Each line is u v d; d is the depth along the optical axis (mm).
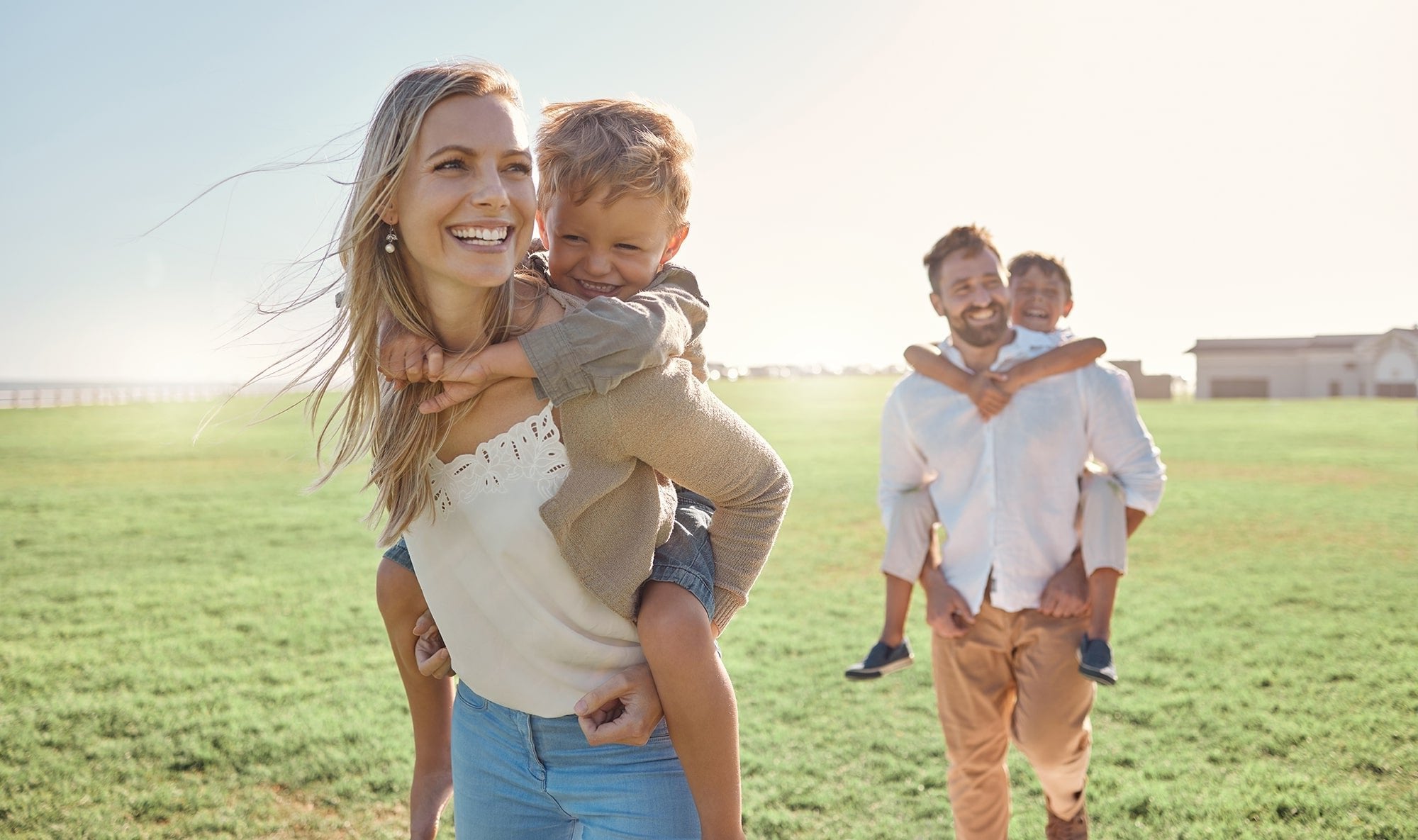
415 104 1190
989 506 2973
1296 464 21281
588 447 1294
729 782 1406
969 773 3074
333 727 4941
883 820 3754
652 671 1384
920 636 6965
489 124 1224
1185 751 4504
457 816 1646
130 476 19797
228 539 11750
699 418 1305
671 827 1429
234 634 7031
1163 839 3559
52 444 28328
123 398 62062
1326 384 69625
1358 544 11008
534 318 1379
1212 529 12312
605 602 1342
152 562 10164
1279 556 10297
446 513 1393
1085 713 2939
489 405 1332
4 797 4047
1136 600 8164
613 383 1243
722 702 1381
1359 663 6004
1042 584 2934
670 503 1435
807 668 6051
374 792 4121
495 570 1373
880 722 4957
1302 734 4691
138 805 3969
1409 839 3527
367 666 6168
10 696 5508
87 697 5488
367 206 1222
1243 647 6484
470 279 1222
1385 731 4715
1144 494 2959
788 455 24562
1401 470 19844
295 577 9297
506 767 1538
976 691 3023
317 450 1377
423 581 1473
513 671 1436
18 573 9523
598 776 1455
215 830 3750
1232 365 72125
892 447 3330
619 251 1541
